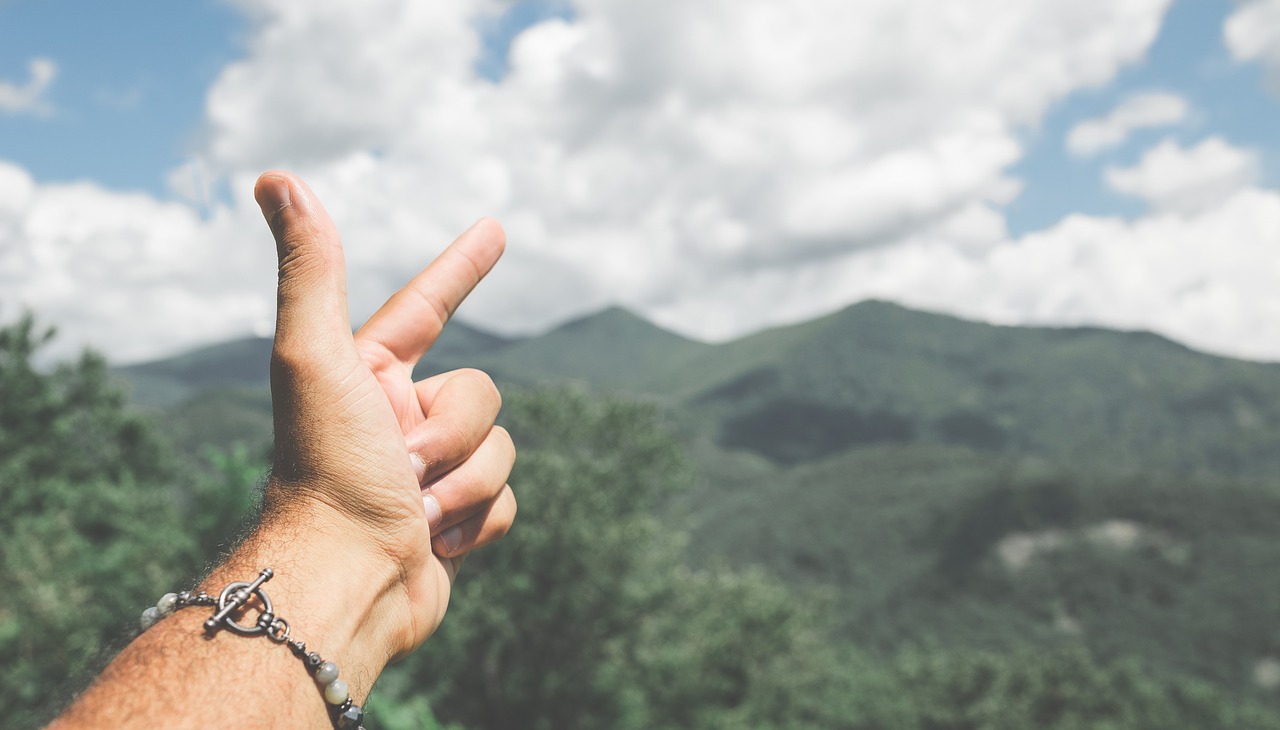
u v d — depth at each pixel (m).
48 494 21.47
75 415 27.34
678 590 27.08
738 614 32.28
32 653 11.88
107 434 27.81
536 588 22.19
